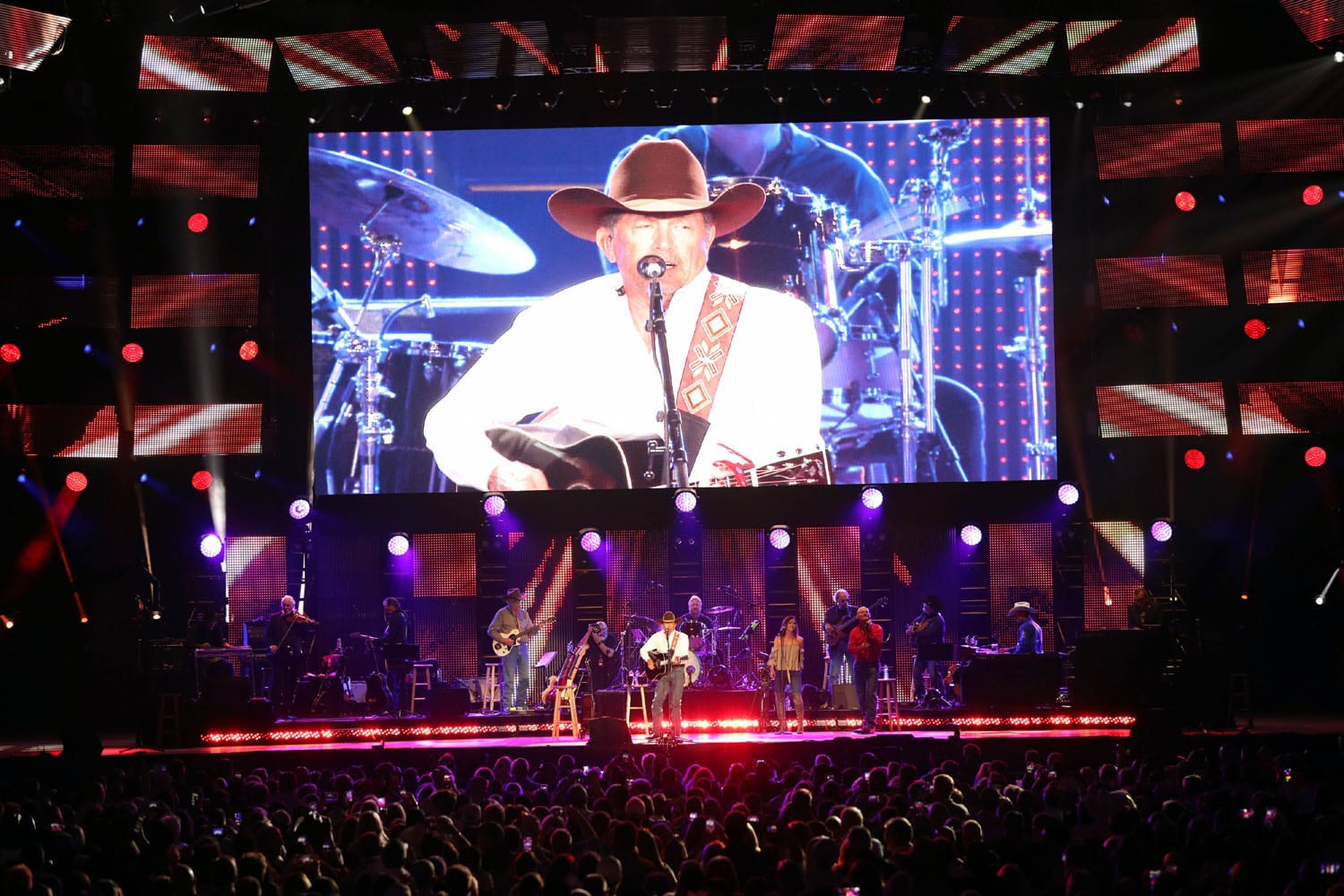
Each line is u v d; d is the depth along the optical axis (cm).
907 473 3403
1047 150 3428
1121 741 2747
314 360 3425
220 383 3394
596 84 3341
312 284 3428
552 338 3428
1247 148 3409
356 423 3425
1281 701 3372
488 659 3459
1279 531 3412
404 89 3422
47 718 3247
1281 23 3344
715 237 3438
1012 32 3159
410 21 3064
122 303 3372
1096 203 3428
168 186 3372
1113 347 3434
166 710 2975
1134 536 3444
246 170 3378
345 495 3459
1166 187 3428
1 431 3319
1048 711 2994
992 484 3484
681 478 3391
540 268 3441
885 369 3416
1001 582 3484
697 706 3064
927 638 3150
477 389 3428
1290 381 3416
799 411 3406
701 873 1129
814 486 3388
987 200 3428
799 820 1435
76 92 3331
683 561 3497
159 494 3403
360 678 3356
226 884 1218
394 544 3366
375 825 1454
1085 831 1458
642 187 3431
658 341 3409
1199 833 1337
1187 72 3359
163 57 3234
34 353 3347
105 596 3359
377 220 3438
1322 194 3412
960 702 3178
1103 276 3419
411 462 3422
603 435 3406
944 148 3428
